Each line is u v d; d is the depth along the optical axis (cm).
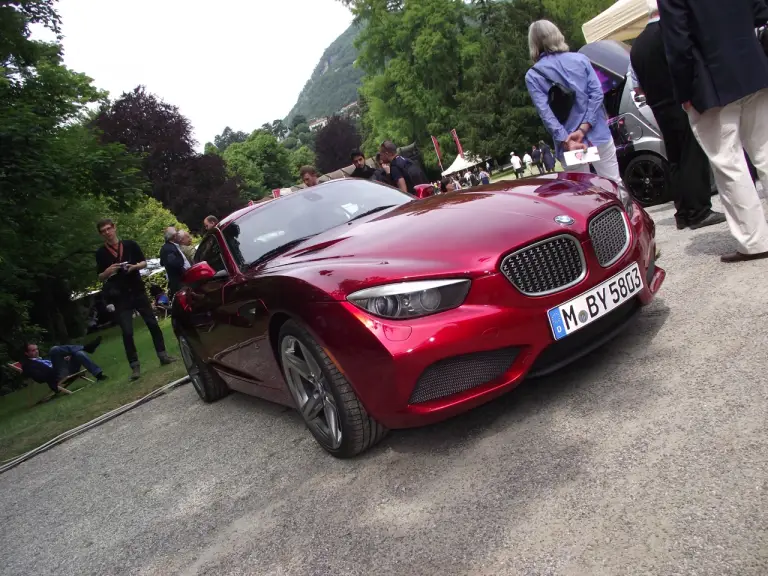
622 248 308
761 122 387
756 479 192
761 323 303
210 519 297
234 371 437
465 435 288
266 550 252
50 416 731
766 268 377
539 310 270
